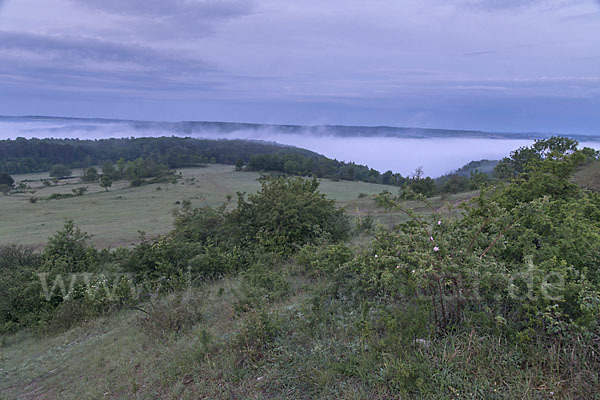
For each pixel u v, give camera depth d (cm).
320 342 388
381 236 458
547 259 379
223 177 11519
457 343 320
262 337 428
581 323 296
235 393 353
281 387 343
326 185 9019
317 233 1208
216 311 674
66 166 13888
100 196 8731
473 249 375
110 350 632
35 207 7388
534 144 2202
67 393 507
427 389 283
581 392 263
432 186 3794
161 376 443
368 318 404
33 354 768
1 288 1101
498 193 660
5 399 545
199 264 1083
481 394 273
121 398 425
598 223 477
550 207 501
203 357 447
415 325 334
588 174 1095
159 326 637
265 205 1314
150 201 7931
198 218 1519
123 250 1270
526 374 282
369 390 303
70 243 1387
